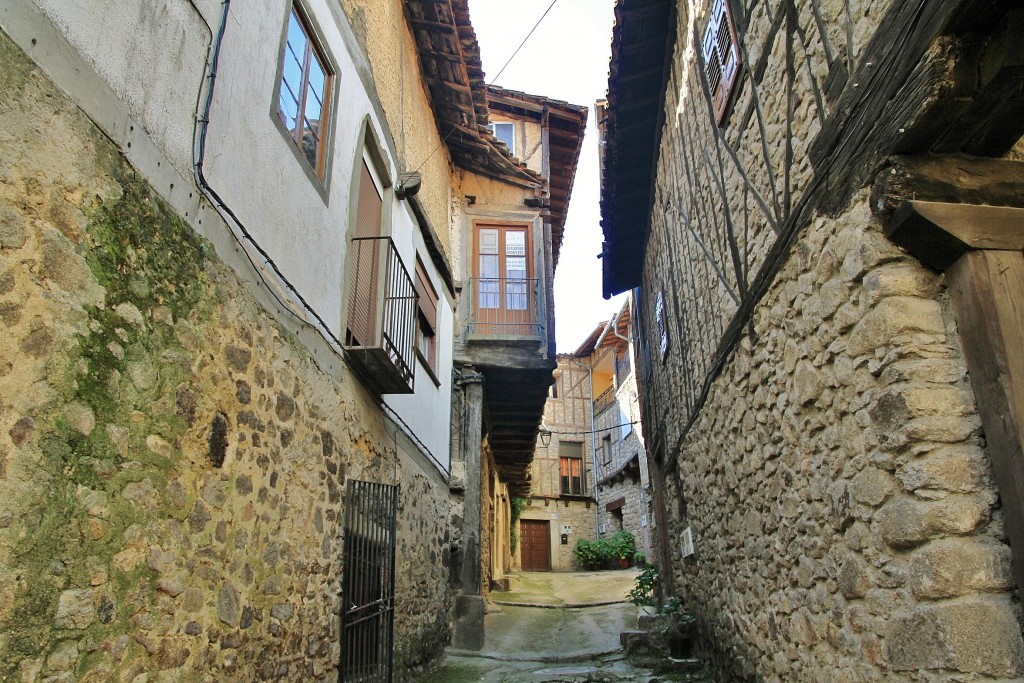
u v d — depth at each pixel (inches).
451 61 294.0
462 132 345.4
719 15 170.2
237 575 109.0
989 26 80.8
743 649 179.5
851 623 110.0
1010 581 81.8
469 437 337.1
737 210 165.6
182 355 96.8
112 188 84.4
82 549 74.7
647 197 303.1
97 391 78.6
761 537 160.1
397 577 210.4
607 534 831.1
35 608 67.6
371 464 187.8
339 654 149.9
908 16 89.4
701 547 231.3
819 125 116.8
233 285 114.1
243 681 109.0
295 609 130.3
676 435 271.0
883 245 96.6
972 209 90.0
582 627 359.3
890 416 93.1
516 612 413.1
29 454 68.1
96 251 80.4
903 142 91.7
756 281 150.5
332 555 151.3
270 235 131.9
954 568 83.2
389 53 240.1
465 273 362.9
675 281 249.9
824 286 113.9
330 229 166.7
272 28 137.2
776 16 134.4
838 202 108.0
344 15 188.9
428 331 289.1
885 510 95.5
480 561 328.5
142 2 93.2
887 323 93.4
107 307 81.7
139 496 85.3
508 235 374.6
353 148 189.2
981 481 85.2
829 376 114.4
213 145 111.0
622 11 216.5
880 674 99.7
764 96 142.5
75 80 78.9
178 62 101.4
